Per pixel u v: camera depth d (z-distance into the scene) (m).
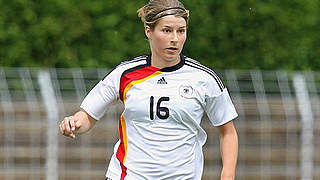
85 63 35.56
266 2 37.16
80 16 36.25
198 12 36.50
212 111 15.28
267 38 36.84
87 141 28.58
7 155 28.16
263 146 28.20
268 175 28.44
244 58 36.62
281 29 36.97
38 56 36.00
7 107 27.91
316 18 37.12
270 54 36.62
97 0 36.47
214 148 28.44
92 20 36.38
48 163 28.17
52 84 28.72
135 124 14.98
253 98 29.19
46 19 36.00
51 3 36.22
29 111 27.89
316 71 36.62
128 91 14.97
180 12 14.44
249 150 28.23
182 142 14.88
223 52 36.66
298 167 28.42
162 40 14.45
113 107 28.47
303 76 28.75
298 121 28.03
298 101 27.92
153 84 14.85
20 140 28.11
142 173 14.92
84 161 28.58
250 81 30.08
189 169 15.02
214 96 15.02
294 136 28.14
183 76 14.91
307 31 37.06
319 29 37.16
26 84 30.00
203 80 14.91
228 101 15.30
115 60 35.66
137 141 14.97
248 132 28.09
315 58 36.78
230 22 36.75
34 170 28.31
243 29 36.84
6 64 35.50
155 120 14.78
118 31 36.16
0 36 35.56
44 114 27.84
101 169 28.62
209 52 36.56
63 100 27.69
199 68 15.05
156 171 14.86
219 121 15.27
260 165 28.38
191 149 15.07
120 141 15.41
